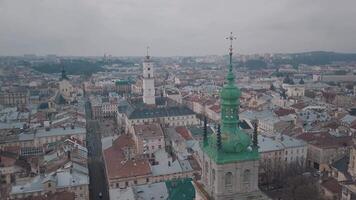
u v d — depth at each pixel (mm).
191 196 109000
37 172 166750
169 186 133375
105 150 190750
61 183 142750
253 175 61625
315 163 193250
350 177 148500
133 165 158625
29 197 129375
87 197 145375
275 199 151625
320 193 143250
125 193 129875
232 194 60844
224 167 59875
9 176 167000
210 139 65875
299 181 149875
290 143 191375
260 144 187875
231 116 63969
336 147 190375
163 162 166750
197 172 160625
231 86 63500
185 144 194125
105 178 179000
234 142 60812
